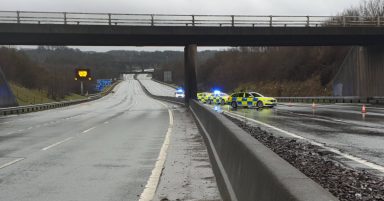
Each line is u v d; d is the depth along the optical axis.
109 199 8.59
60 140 19.36
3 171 11.70
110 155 14.52
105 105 75.69
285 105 54.06
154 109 52.84
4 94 49.50
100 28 43.00
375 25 45.19
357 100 54.00
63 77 134.75
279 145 16.30
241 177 6.14
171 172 11.36
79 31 42.62
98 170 11.77
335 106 48.69
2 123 31.61
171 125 27.09
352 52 56.72
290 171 4.20
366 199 8.05
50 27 42.09
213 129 14.39
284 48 118.38
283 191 3.62
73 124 29.64
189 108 44.91
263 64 127.69
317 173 10.84
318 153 14.26
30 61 117.94
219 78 156.00
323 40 47.91
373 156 13.62
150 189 9.43
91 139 19.58
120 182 10.20
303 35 45.06
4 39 44.78
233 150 7.59
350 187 9.18
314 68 97.44
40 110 56.66
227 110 42.22
